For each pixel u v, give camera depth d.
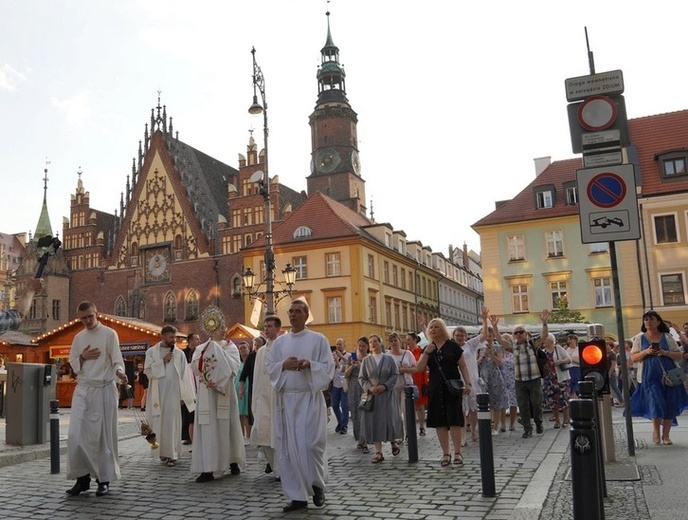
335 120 72.31
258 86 24.64
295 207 67.69
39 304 59.75
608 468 7.80
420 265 63.75
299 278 49.12
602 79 8.77
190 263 57.03
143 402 15.58
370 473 9.23
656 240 38.94
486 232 44.12
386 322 53.09
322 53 74.50
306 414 7.15
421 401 13.74
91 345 8.51
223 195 64.44
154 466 10.52
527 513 6.22
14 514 7.09
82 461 8.10
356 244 48.06
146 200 60.06
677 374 9.80
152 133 60.72
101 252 61.88
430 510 6.73
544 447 10.98
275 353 7.48
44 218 69.00
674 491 6.61
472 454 10.59
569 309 41.38
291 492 6.95
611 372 18.59
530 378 12.81
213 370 9.10
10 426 12.48
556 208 42.84
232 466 9.55
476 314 91.56
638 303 39.34
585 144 8.68
